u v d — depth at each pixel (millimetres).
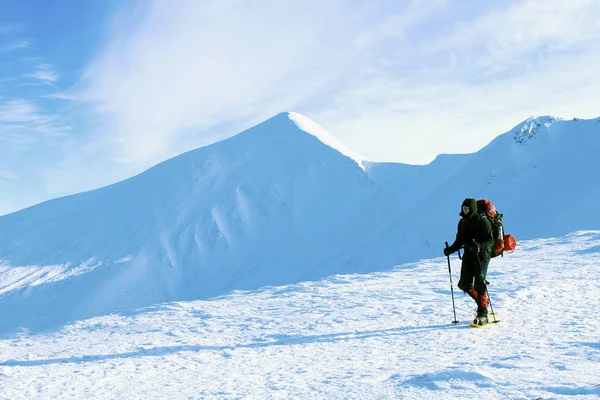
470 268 7484
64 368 6742
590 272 12414
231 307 12797
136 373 6098
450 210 154750
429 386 3898
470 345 5859
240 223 191375
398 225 161375
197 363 6480
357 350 6328
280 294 14891
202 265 167875
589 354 4715
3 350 9438
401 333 7254
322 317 9625
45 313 134125
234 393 4617
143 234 184875
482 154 175750
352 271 144625
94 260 170625
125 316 13078
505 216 138250
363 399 3840
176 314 12352
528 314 7699
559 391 3318
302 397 4195
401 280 15297
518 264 16000
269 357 6461
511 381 3729
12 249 181500
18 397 5238
